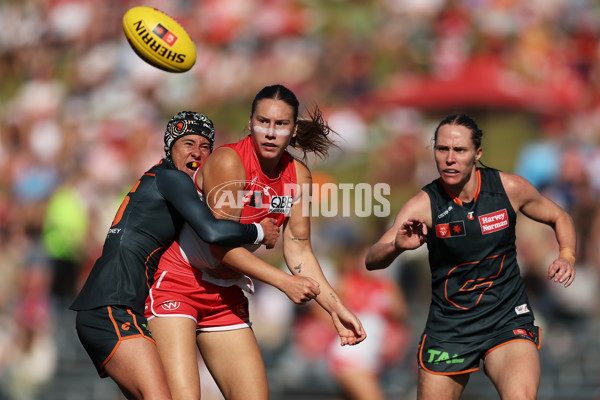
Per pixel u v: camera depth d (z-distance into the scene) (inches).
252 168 649.6
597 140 2123.5
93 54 2733.8
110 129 2246.6
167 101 2491.4
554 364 1515.7
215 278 671.1
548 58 2352.4
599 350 1523.1
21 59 2866.6
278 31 2603.3
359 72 2420.0
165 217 652.1
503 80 2018.9
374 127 2191.2
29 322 1606.8
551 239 1585.9
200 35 2655.0
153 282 662.5
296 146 700.0
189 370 649.0
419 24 2551.7
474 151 668.7
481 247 681.0
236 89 2496.3
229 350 677.3
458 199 685.3
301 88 2436.0
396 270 1663.4
